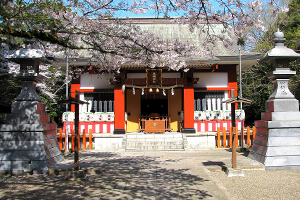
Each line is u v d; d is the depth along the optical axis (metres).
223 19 7.12
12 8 6.18
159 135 14.12
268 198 5.18
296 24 20.14
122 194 5.57
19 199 5.31
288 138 7.82
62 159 9.08
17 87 14.05
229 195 5.41
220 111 15.27
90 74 16.03
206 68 14.66
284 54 8.17
